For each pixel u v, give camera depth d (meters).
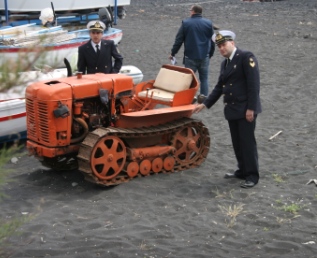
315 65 14.79
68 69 7.46
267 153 8.24
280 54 16.28
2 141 8.47
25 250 5.28
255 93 6.63
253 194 6.66
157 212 6.22
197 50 9.99
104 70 8.00
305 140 8.89
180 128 7.39
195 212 6.19
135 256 5.20
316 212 6.13
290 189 6.84
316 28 21.61
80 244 5.44
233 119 6.78
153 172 7.25
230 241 5.48
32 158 8.12
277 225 5.80
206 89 10.36
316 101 11.35
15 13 14.20
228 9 28.20
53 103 6.60
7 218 6.05
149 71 14.06
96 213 6.20
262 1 31.80
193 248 5.34
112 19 14.34
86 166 6.65
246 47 17.41
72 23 14.79
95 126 6.98
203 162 7.79
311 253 5.22
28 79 3.40
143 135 7.06
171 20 24.23
